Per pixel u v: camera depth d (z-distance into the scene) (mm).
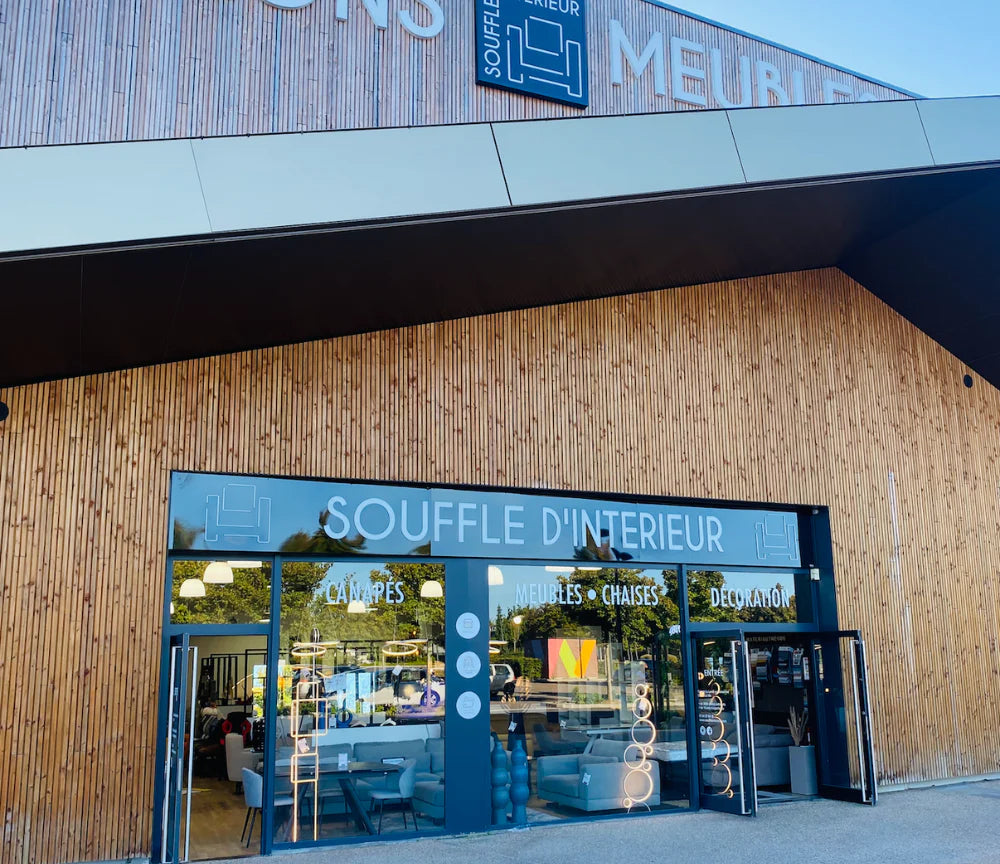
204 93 7645
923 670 12812
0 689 7910
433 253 8609
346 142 7801
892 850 8852
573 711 10391
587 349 11117
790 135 9758
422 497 9953
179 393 8969
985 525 14016
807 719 12219
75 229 6703
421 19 8664
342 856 8539
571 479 10672
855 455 12914
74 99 7176
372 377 9820
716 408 11898
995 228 11594
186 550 8773
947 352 14352
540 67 9164
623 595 10969
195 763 8844
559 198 8438
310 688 9117
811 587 12406
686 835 9484
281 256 7734
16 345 7645
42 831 7840
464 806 9586
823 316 13133
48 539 8281
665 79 9945
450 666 9789
